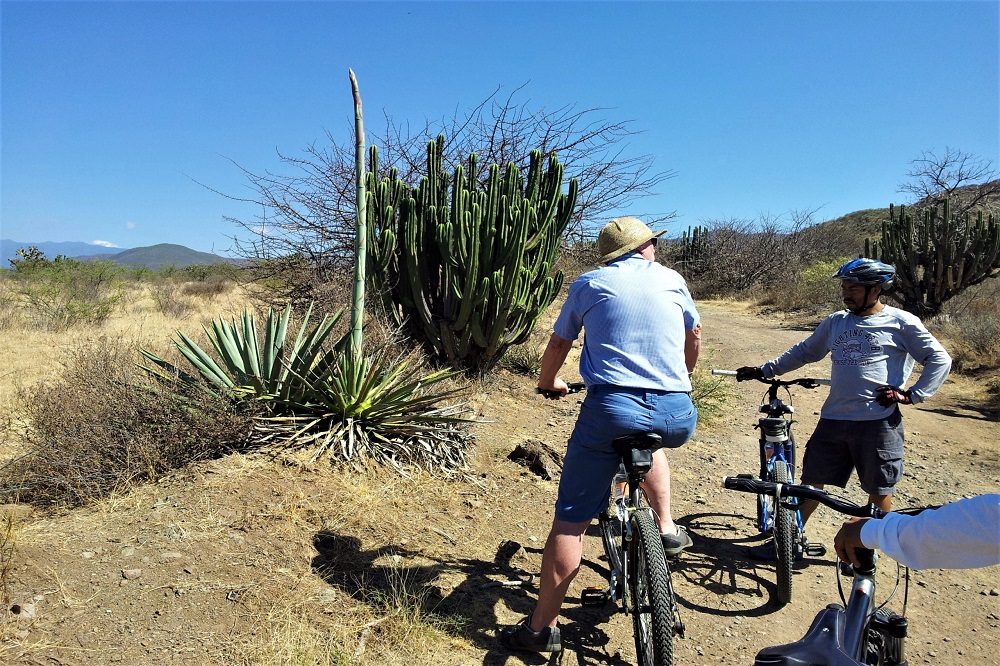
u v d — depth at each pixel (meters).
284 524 3.95
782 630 3.72
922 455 6.96
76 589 3.17
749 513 5.25
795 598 4.05
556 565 3.18
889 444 4.12
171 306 15.39
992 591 4.20
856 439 4.17
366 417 5.20
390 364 5.86
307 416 5.09
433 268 8.02
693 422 3.14
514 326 8.23
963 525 1.55
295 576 3.53
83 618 3.01
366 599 3.47
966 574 4.42
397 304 8.33
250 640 3.03
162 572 3.37
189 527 3.74
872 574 1.96
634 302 3.13
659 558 2.84
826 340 4.32
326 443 4.87
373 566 3.78
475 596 3.71
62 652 2.81
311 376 5.15
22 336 10.91
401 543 4.07
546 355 3.42
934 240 17.09
